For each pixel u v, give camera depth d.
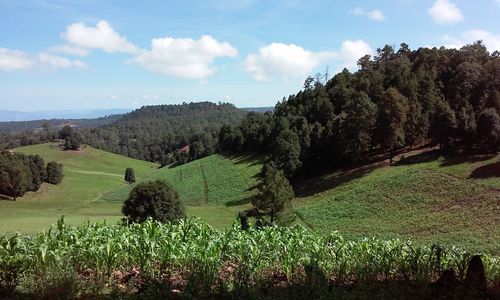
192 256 10.86
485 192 50.88
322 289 9.04
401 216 51.53
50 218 67.38
